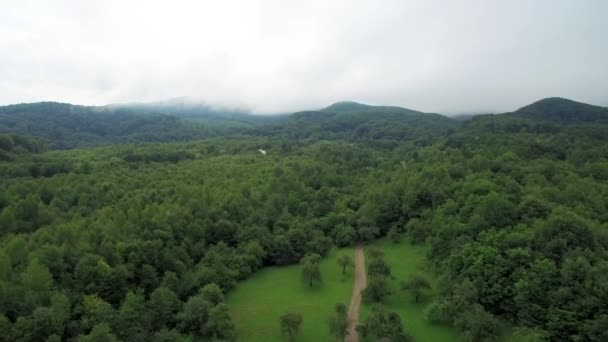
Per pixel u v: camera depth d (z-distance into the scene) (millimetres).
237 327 71312
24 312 58719
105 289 69312
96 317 60156
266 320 73688
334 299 80875
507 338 59312
